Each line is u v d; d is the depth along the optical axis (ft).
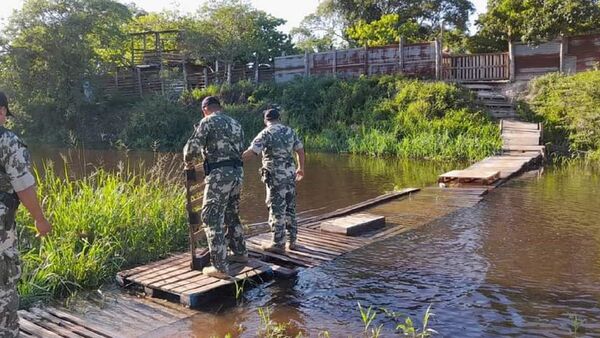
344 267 17.03
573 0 53.16
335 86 62.80
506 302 13.85
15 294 9.86
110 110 79.92
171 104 72.95
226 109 67.62
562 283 15.21
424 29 94.02
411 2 96.07
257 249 18.44
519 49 57.77
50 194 19.81
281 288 15.34
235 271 15.66
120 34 81.30
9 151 9.48
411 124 52.90
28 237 17.48
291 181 18.08
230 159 15.02
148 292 14.87
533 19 55.67
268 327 12.63
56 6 76.48
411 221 23.35
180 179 26.48
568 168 39.29
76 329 12.52
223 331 12.55
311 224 22.74
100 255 16.69
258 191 32.40
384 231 21.56
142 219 18.93
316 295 14.74
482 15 68.64
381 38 80.43
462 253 18.35
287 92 65.62
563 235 20.48
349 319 13.08
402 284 15.40
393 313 13.26
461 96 54.03
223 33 81.35
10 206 9.65
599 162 41.47
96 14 78.33
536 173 37.06
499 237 20.38
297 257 17.85
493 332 12.10
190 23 85.66
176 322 13.07
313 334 12.25
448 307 13.61
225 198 14.96
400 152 50.06
